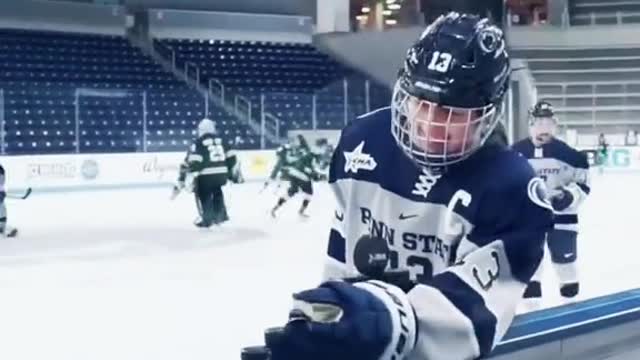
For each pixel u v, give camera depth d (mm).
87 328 5770
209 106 22766
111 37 24250
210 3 25672
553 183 6051
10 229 10875
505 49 1119
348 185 1343
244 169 19828
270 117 22062
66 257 9148
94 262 8805
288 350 868
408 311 896
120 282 7613
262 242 10320
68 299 6824
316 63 25922
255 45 25938
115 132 20594
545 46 26594
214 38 25562
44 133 19891
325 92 23625
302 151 12969
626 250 9500
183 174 12211
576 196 6070
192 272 8156
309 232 11320
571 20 28203
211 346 5246
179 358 4965
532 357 1458
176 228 11758
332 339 854
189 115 22172
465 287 1000
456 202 1166
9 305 6586
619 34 26109
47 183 17219
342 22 26328
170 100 22172
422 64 1092
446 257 1219
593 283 7449
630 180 20750
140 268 8422
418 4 25359
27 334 5605
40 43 22922
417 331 908
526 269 1091
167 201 15688
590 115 26312
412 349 911
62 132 20125
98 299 6820
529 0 27672
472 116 1097
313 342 857
